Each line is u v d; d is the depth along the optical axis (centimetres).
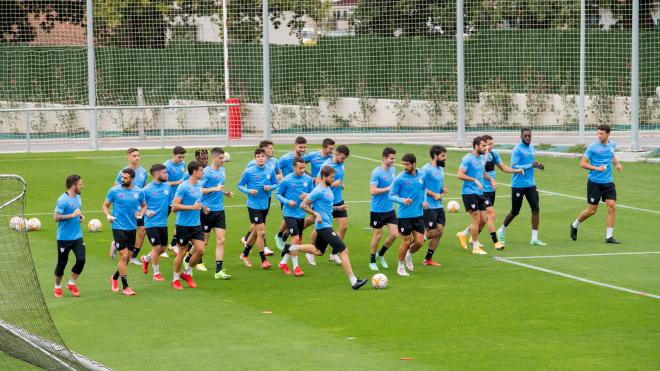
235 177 6047
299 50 8331
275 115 8362
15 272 2717
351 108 8375
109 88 8456
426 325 3006
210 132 8400
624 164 6481
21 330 2603
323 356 2673
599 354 2677
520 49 8288
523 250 4238
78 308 3253
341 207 4025
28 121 7200
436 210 3878
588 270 3825
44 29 8606
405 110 8362
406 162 3647
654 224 4788
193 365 2600
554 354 2678
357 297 3397
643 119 8144
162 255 4150
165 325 3028
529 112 8325
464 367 2566
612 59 8175
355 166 6431
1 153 7219
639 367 2556
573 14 8156
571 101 8244
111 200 3447
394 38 8300
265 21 7312
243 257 3981
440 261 4031
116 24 8462
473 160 4106
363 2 8319
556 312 3161
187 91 8444
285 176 4022
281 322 3056
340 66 8350
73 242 3391
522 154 4275
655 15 8194
